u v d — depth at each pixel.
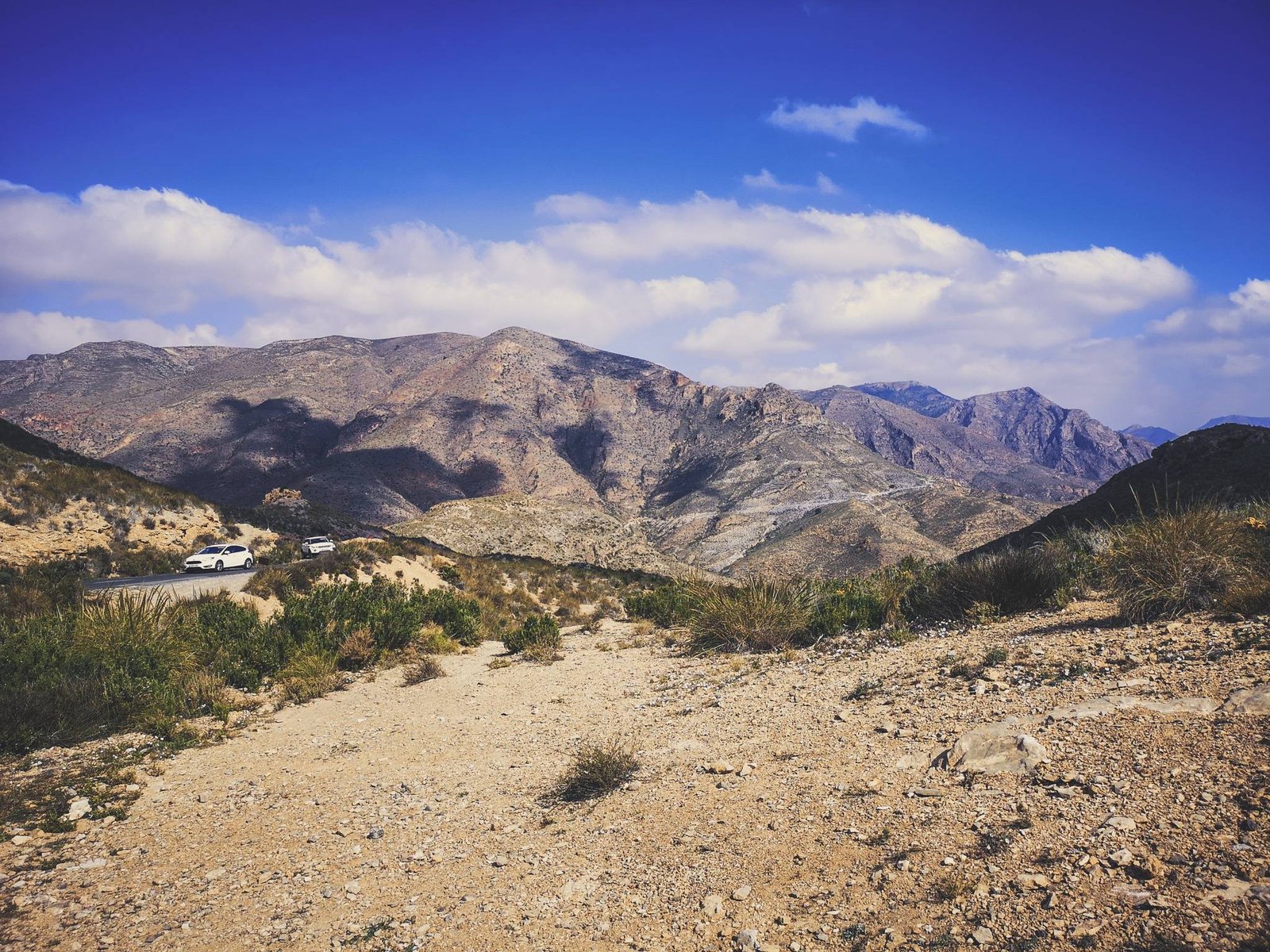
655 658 14.72
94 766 9.37
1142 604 8.59
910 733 6.70
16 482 35.72
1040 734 5.74
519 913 5.10
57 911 5.67
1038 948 3.43
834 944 3.96
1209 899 3.40
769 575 15.93
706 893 4.85
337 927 5.24
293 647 16.16
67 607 19.95
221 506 51.53
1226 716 5.11
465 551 109.38
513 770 8.54
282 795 8.36
